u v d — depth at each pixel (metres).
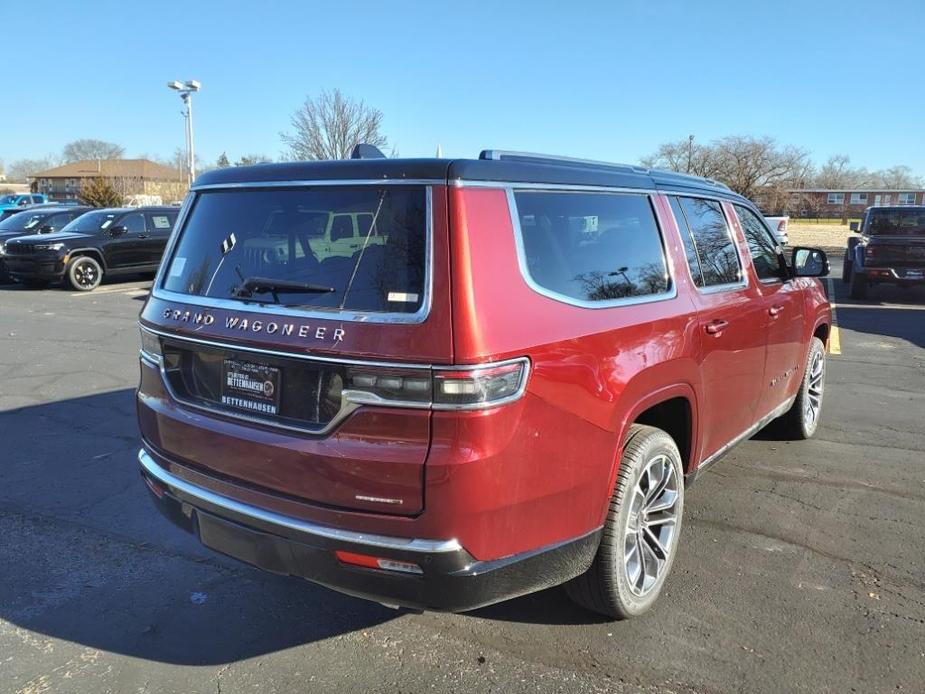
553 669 2.83
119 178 71.00
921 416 6.18
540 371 2.44
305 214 2.64
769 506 4.29
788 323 4.62
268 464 2.54
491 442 2.29
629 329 2.88
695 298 3.44
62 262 15.36
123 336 10.18
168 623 3.18
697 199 3.82
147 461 3.12
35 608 3.29
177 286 3.01
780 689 2.69
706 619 3.14
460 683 2.75
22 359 8.59
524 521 2.46
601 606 3.02
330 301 2.47
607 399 2.71
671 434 3.50
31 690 2.73
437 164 2.45
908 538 3.89
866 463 5.01
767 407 4.54
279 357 2.51
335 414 2.40
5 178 123.69
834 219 73.31
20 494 4.55
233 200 2.93
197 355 2.87
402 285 2.36
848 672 2.78
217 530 2.76
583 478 2.65
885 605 3.24
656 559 3.22
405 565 2.34
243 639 3.06
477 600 2.41
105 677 2.81
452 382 2.24
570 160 3.05
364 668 2.85
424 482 2.27
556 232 2.74
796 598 3.30
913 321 11.70
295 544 2.49
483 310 2.32
